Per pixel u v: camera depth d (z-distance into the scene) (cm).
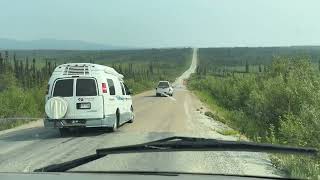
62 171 464
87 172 454
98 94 1748
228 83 5138
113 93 1869
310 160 1070
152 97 5478
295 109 2114
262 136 2002
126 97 2125
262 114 2361
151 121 2361
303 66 2544
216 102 5112
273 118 2281
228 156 1251
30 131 1939
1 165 1105
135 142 1532
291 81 2278
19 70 6006
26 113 2623
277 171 1050
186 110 3244
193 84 10881
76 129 1817
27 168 1062
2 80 3609
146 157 1211
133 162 1130
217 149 453
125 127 2055
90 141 1571
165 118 2555
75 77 1755
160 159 1182
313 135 1422
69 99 1745
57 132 1884
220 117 2750
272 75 3156
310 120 1527
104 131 1859
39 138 1680
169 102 4338
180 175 430
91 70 1762
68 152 1319
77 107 1744
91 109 1747
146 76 13400
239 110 3388
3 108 2502
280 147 447
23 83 4534
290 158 1092
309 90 2041
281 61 3152
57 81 1755
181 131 1912
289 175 993
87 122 1744
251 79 3816
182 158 1202
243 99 3847
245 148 448
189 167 1072
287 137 1527
